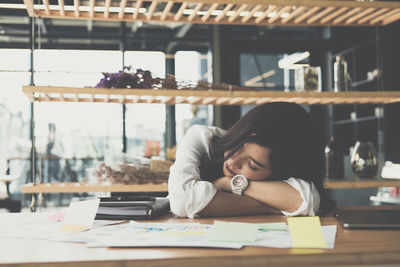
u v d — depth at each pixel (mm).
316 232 866
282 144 1401
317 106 7121
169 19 2598
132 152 7375
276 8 2545
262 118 1407
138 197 1377
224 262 779
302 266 796
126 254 804
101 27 8328
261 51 6816
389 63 5156
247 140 1416
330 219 1308
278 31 7312
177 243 875
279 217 1339
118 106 6430
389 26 5121
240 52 6793
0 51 6762
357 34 6613
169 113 7316
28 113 7477
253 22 2723
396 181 2420
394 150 5137
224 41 6723
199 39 7148
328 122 7090
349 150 6688
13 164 7520
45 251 847
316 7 2518
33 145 2562
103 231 1071
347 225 1104
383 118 5160
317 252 806
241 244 864
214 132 1614
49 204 7258
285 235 969
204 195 1333
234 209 1353
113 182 2439
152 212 1292
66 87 2312
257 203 1373
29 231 1090
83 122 7262
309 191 1366
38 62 2592
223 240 896
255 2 2396
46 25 7988
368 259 816
